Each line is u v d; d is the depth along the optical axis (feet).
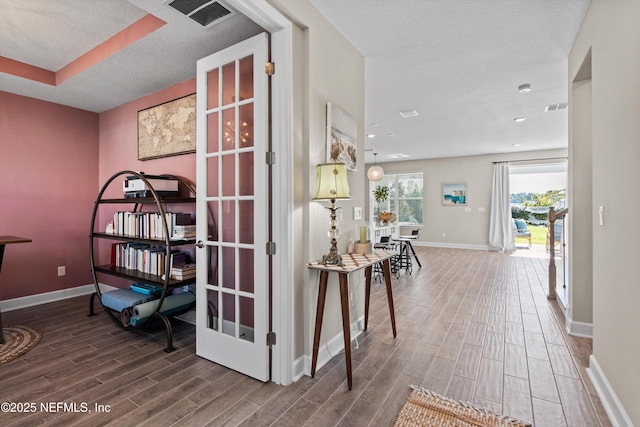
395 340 9.11
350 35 8.56
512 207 32.30
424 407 6.07
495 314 11.28
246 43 7.22
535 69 10.58
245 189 7.40
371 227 18.98
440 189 29.76
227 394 6.51
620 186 5.49
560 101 13.61
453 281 16.20
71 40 9.07
